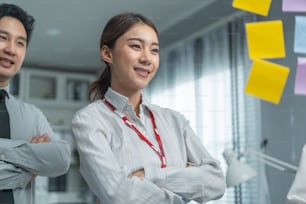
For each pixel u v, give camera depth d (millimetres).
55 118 1918
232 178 1393
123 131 951
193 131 1056
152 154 946
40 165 928
